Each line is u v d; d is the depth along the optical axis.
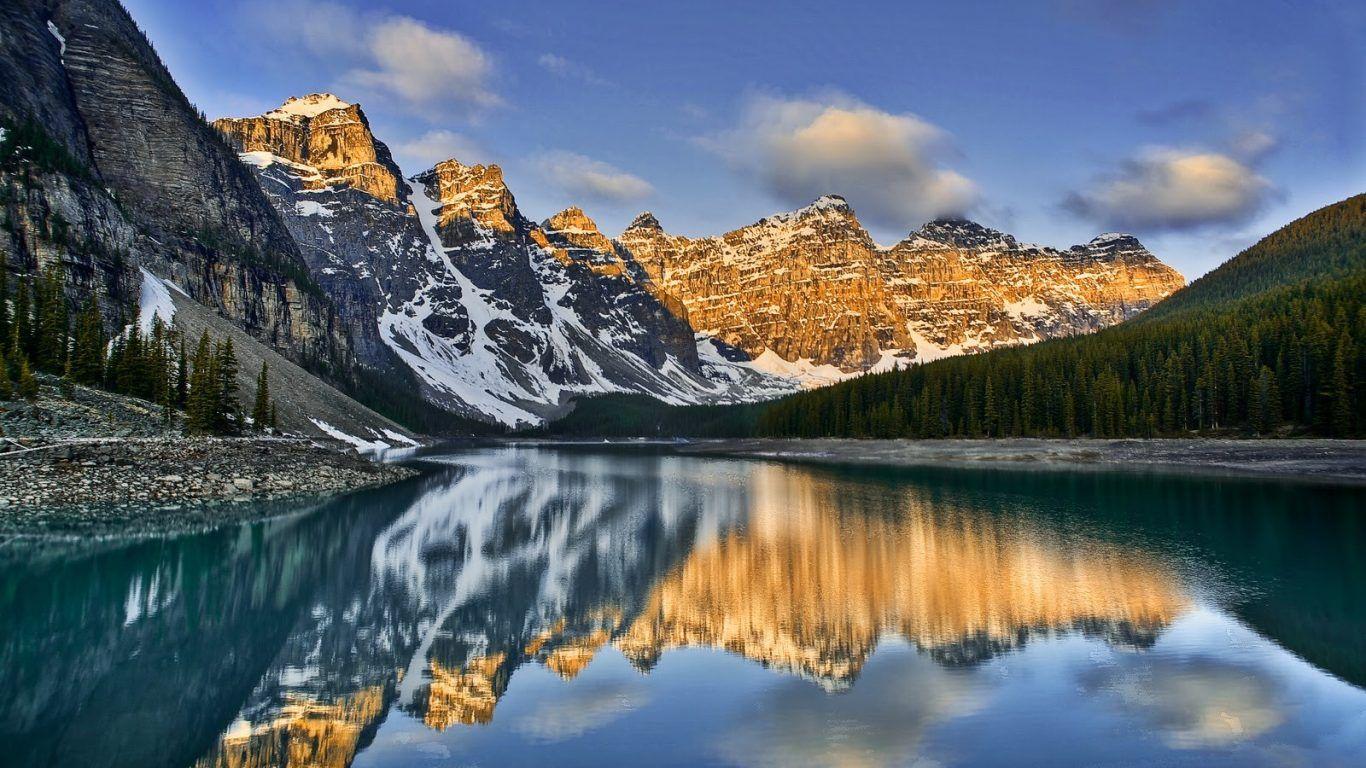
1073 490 70.06
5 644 25.30
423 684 22.38
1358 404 91.25
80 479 52.22
